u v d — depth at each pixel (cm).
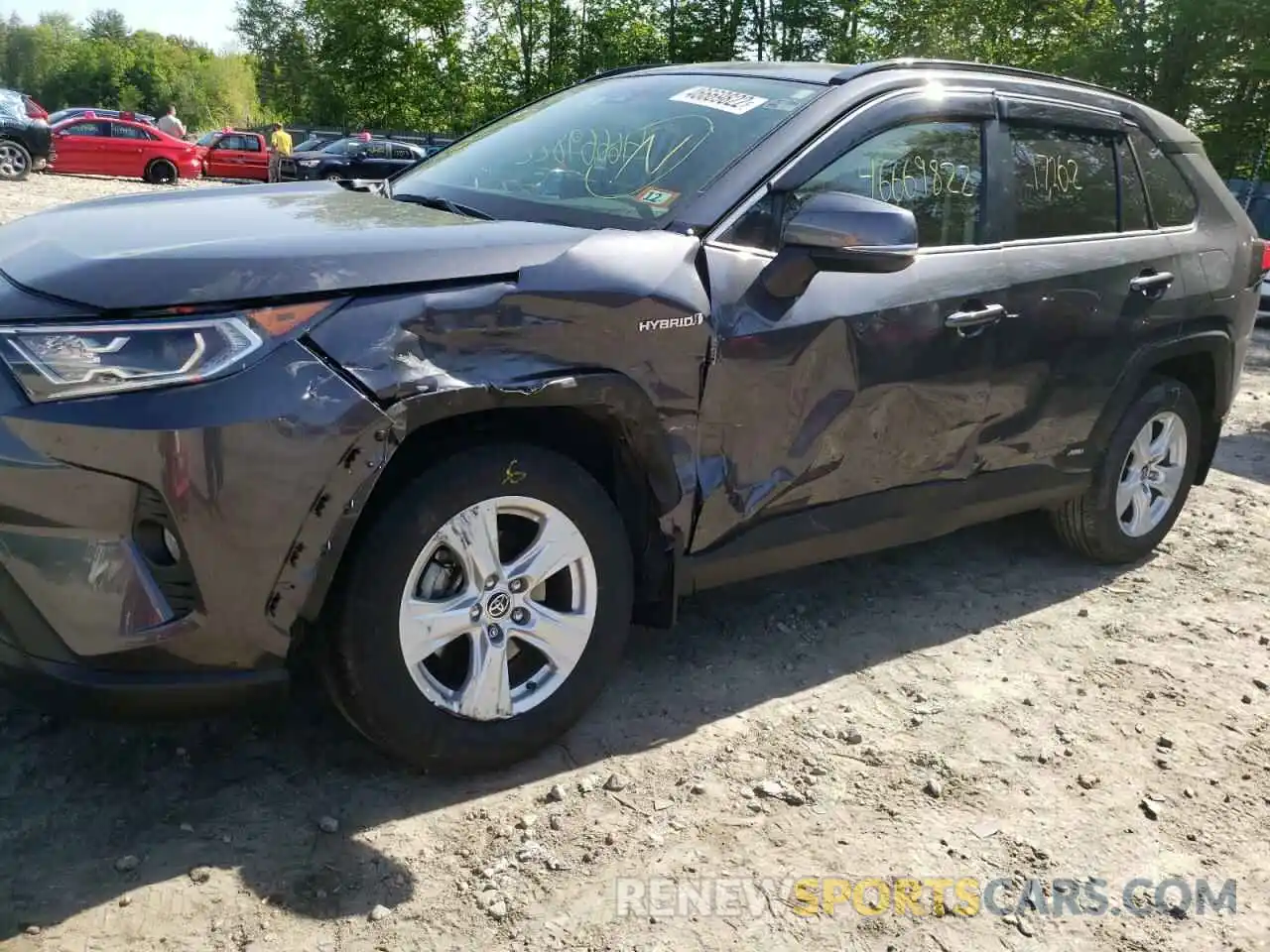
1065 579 430
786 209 300
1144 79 1812
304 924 216
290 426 215
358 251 233
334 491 222
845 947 222
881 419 320
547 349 248
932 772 288
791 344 291
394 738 247
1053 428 379
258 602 222
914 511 345
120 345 209
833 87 326
